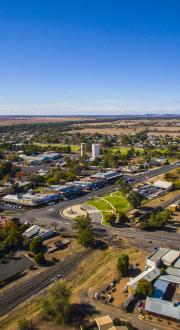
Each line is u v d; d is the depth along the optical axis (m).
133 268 96.62
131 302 79.88
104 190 187.25
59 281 82.94
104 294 83.88
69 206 158.75
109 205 158.12
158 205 157.38
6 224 123.12
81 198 171.88
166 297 81.75
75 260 103.31
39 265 100.31
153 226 128.50
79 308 78.50
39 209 154.75
